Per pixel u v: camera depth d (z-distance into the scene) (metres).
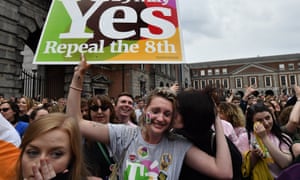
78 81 2.01
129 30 2.98
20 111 5.97
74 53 2.87
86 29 2.91
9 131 2.21
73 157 1.42
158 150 1.73
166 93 1.75
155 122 1.69
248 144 2.87
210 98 1.86
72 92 1.98
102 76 20.28
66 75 16.19
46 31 2.88
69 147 1.39
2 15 10.49
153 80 28.39
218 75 68.75
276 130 2.90
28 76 13.59
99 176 2.24
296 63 61.56
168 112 1.70
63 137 1.37
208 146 1.81
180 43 2.99
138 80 24.61
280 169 2.54
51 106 5.98
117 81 22.09
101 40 2.93
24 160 1.33
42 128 1.34
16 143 2.16
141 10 3.04
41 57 2.81
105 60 2.90
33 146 1.33
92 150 2.34
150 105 1.74
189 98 1.76
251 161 2.61
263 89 62.16
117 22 2.98
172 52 2.96
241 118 3.82
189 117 1.72
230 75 66.69
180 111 1.74
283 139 2.85
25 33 12.01
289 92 60.50
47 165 1.24
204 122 1.72
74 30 2.90
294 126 2.95
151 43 2.98
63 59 2.84
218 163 1.64
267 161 2.60
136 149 1.75
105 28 2.95
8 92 10.71
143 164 1.69
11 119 4.82
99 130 1.84
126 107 3.72
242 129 3.68
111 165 2.29
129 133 1.84
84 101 3.55
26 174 1.31
